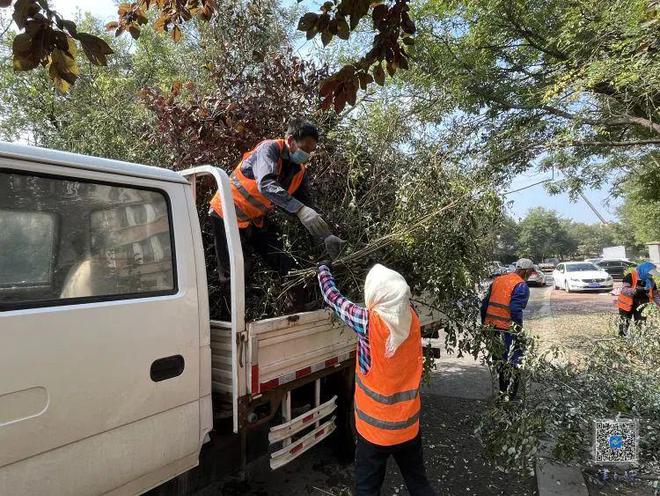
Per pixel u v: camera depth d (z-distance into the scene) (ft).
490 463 12.05
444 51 21.42
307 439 10.14
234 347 7.89
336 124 13.70
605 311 40.86
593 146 20.29
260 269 11.35
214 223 10.12
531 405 11.56
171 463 7.39
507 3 20.76
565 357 19.10
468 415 16.30
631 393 12.87
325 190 12.78
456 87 19.30
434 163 12.19
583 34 16.49
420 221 10.85
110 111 17.43
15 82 22.39
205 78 18.37
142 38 29.19
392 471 12.35
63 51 6.48
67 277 6.43
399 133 13.50
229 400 8.24
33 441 5.65
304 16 7.52
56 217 6.46
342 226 11.89
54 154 6.50
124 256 7.13
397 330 7.82
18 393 5.53
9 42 21.85
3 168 5.95
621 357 14.66
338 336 10.78
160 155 14.70
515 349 13.55
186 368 7.58
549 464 12.24
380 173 12.94
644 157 23.95
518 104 20.99
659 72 12.37
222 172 8.61
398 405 8.04
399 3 7.64
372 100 14.03
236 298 7.94
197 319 7.88
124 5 10.07
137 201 7.53
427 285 11.92
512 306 15.98
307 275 10.52
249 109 13.76
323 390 11.59
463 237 11.68
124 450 6.64
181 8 10.21
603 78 13.87
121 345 6.65
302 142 10.46
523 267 17.03
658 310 18.56
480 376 21.26
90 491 6.25
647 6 12.05
